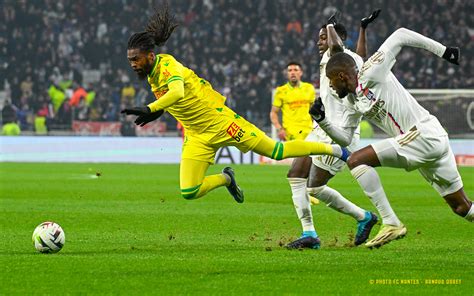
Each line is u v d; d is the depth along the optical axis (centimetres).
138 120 804
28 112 3712
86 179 2091
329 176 930
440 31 3922
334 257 812
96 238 1002
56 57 3997
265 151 898
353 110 904
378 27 3941
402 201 1551
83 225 1146
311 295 619
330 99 928
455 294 625
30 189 1777
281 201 1534
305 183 920
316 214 1300
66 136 3400
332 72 812
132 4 4122
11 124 3575
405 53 3819
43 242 839
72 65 3991
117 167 2669
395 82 816
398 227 835
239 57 3931
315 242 905
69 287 645
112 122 3659
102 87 3822
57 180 2050
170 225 1155
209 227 1134
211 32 4009
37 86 3906
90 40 4044
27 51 3997
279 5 4041
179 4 4081
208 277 688
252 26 4016
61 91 3825
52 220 1204
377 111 819
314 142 898
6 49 3994
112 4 4119
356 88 814
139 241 974
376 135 3139
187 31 4006
